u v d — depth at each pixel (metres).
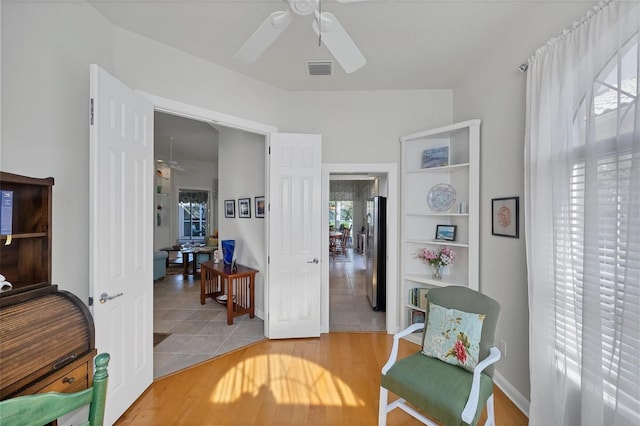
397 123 3.27
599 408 1.29
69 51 1.78
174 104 2.41
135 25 2.13
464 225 2.87
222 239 4.54
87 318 1.31
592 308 1.34
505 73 2.23
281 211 3.06
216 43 2.37
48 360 1.11
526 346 1.98
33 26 1.58
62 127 1.74
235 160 4.23
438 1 1.88
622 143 1.23
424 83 3.09
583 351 1.37
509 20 2.05
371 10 1.97
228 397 2.10
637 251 1.16
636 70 1.18
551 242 1.65
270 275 3.06
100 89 1.66
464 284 2.73
